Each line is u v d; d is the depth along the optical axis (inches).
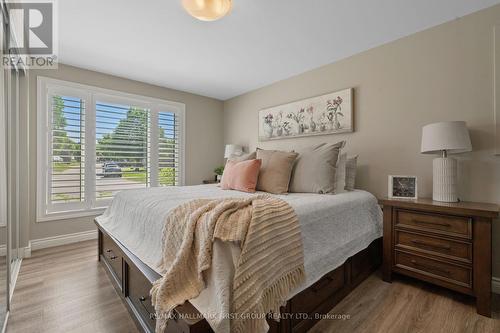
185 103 153.9
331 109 109.3
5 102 66.3
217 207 45.6
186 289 40.7
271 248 44.2
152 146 141.1
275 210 49.3
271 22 80.0
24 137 98.8
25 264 89.5
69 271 83.5
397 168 90.8
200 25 81.6
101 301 65.6
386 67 93.6
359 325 56.1
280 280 44.2
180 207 54.5
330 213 62.5
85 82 117.9
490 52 71.7
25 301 65.4
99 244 90.7
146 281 50.3
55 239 110.0
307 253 52.8
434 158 81.0
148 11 74.0
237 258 40.2
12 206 84.3
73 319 58.1
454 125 68.9
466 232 63.1
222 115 172.7
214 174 167.3
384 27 83.0
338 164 86.8
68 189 113.9
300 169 87.8
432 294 69.5
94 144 121.0
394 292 70.6
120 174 129.2
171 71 121.3
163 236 52.1
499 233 70.6
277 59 107.3
